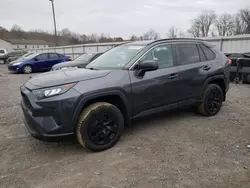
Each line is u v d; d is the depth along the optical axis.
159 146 3.56
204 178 2.73
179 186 2.59
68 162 3.15
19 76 13.91
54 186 2.64
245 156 3.23
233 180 2.69
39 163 3.15
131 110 3.69
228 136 3.91
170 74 4.09
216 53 5.07
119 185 2.62
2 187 2.64
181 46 4.45
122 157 3.25
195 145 3.58
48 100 3.06
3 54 30.78
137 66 3.77
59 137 3.14
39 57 16.19
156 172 2.87
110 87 3.40
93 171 2.92
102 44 21.22
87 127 3.27
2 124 4.70
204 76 4.62
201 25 62.69
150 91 3.85
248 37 11.51
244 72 8.68
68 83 3.19
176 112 5.17
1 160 3.24
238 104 5.91
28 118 3.23
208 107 4.82
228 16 59.19
